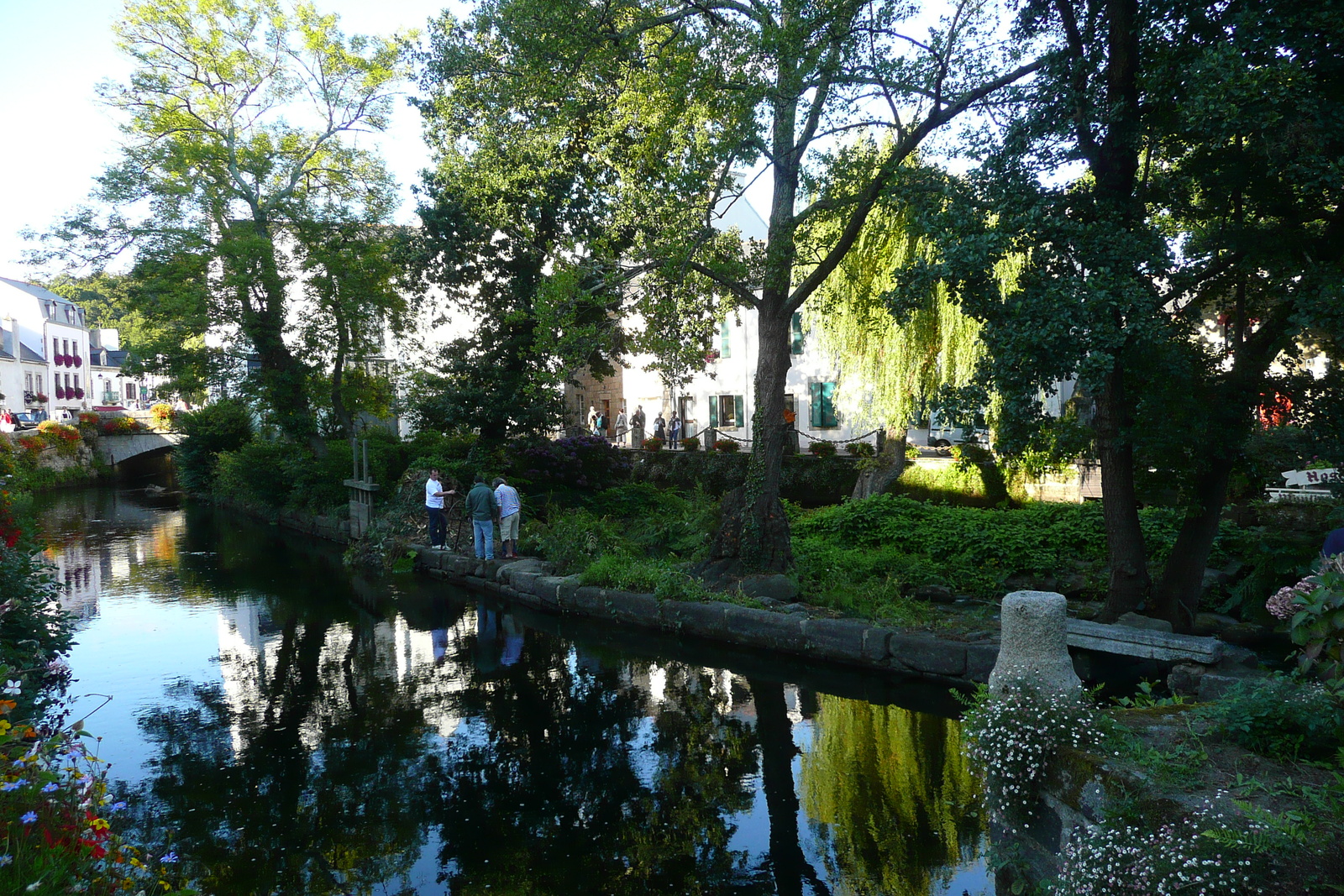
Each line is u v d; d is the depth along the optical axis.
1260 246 7.18
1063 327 6.84
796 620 10.55
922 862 5.42
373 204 26.28
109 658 10.95
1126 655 8.09
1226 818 3.27
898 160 10.02
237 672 10.25
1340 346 7.32
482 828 6.06
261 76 25.64
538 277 19.77
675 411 34.62
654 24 11.24
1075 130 7.86
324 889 5.24
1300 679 4.14
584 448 22.36
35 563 8.89
